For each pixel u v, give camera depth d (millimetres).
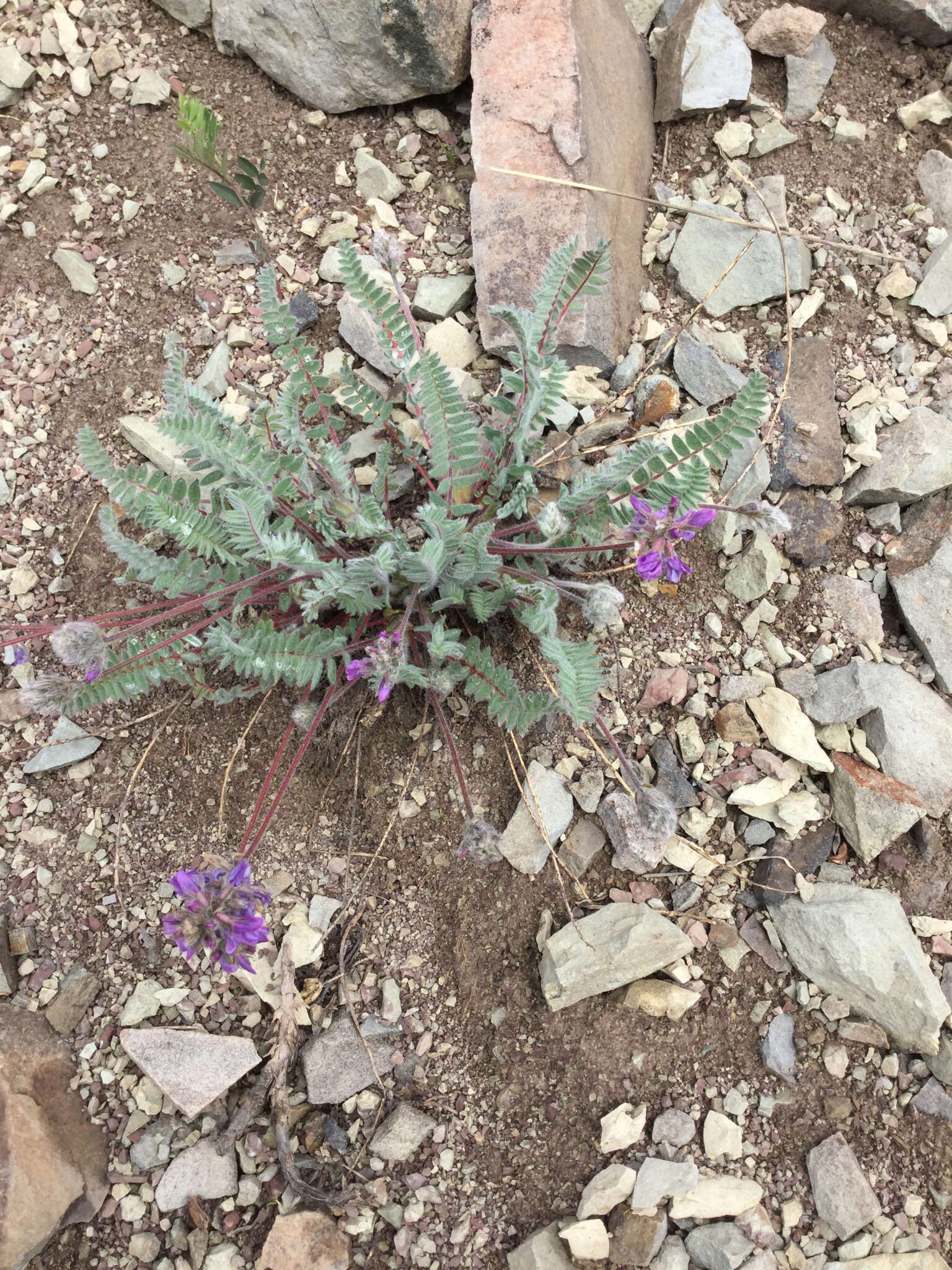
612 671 317
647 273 363
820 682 317
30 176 365
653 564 249
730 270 339
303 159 376
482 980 301
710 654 321
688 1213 277
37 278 360
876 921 293
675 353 345
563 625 321
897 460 327
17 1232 264
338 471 287
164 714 323
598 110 344
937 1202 284
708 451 264
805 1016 300
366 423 333
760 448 331
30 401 347
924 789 306
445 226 364
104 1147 290
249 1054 292
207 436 261
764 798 304
